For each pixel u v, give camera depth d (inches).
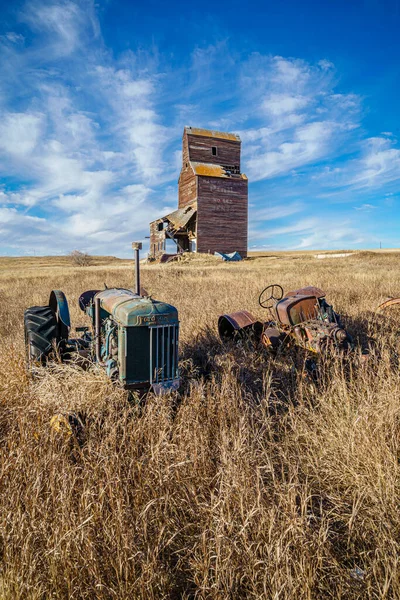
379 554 94.5
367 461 120.9
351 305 350.6
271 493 115.8
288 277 655.8
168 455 123.3
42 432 134.1
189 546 99.5
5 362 189.9
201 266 1301.7
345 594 88.2
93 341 196.5
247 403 165.8
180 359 202.2
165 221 1809.8
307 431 145.5
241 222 1675.7
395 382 168.1
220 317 260.2
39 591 79.7
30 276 1026.1
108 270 1225.4
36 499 98.8
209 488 115.0
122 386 152.0
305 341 222.2
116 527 93.0
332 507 115.1
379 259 1381.6
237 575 86.7
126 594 81.4
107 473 108.6
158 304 156.6
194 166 1628.9
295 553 92.2
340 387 164.4
